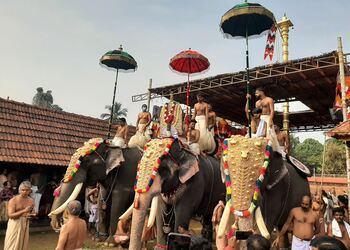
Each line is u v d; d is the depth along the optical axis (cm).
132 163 701
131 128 1463
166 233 579
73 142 1144
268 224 493
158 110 895
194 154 584
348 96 904
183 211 561
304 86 1185
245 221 401
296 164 609
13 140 963
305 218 482
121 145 726
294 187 570
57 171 1089
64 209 580
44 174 1055
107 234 755
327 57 955
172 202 567
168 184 548
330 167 3133
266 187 465
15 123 1024
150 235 701
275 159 478
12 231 511
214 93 1280
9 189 888
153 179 514
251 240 236
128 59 866
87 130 1249
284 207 544
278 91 1257
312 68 991
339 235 488
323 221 572
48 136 1084
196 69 889
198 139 690
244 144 438
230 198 416
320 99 1349
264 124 522
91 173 644
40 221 996
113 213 674
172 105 696
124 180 685
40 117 1127
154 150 547
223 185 666
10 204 520
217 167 669
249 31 628
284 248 622
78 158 629
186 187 567
